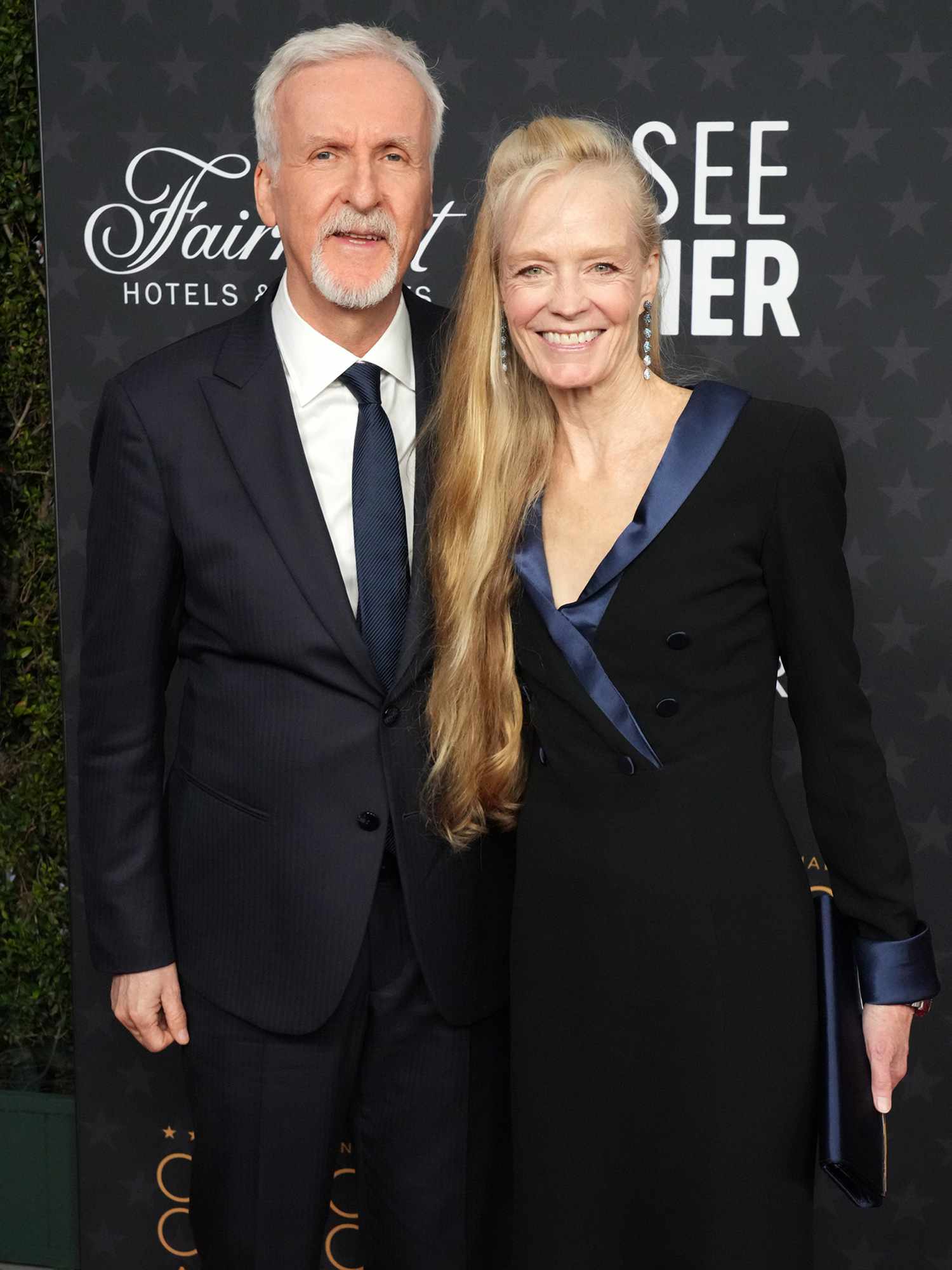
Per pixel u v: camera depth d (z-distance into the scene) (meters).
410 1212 1.84
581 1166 1.52
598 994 1.47
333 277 1.64
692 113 2.00
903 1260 2.23
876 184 1.99
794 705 1.45
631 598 1.42
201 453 1.66
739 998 1.42
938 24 1.94
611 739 1.44
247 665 1.68
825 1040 1.46
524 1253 1.59
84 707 1.75
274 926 1.69
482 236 1.51
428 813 1.67
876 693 2.11
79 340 2.15
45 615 2.50
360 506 1.67
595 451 1.49
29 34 2.32
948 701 2.09
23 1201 2.46
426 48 2.03
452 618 1.57
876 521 2.07
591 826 1.47
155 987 1.78
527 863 1.54
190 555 1.66
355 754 1.65
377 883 1.68
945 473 2.05
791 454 1.39
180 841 1.76
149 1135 2.34
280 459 1.66
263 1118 1.76
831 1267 2.25
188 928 1.76
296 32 2.04
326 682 1.64
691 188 2.02
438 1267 1.85
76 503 2.19
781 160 2.00
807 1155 1.49
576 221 1.40
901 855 1.44
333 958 1.67
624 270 1.42
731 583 1.40
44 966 2.57
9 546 2.51
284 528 1.63
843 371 2.04
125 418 1.67
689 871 1.41
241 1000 1.72
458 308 1.58
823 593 1.39
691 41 1.98
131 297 2.13
